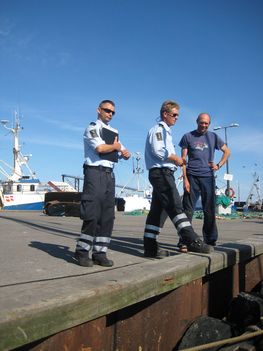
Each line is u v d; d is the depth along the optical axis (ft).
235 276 19.69
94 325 10.68
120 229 35.24
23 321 8.09
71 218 58.34
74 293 9.58
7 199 99.60
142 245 22.07
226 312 18.76
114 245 21.52
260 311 16.61
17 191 102.89
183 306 14.37
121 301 10.77
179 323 14.16
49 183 104.78
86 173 14.65
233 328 14.75
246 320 16.38
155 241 17.38
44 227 35.06
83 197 14.43
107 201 14.70
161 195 17.19
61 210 66.33
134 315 12.30
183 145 20.59
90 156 14.75
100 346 10.96
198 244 17.02
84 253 14.34
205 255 16.42
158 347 13.26
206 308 16.89
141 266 13.67
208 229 20.49
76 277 11.71
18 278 12.05
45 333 8.57
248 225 47.73
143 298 11.64
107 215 14.69
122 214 84.23
